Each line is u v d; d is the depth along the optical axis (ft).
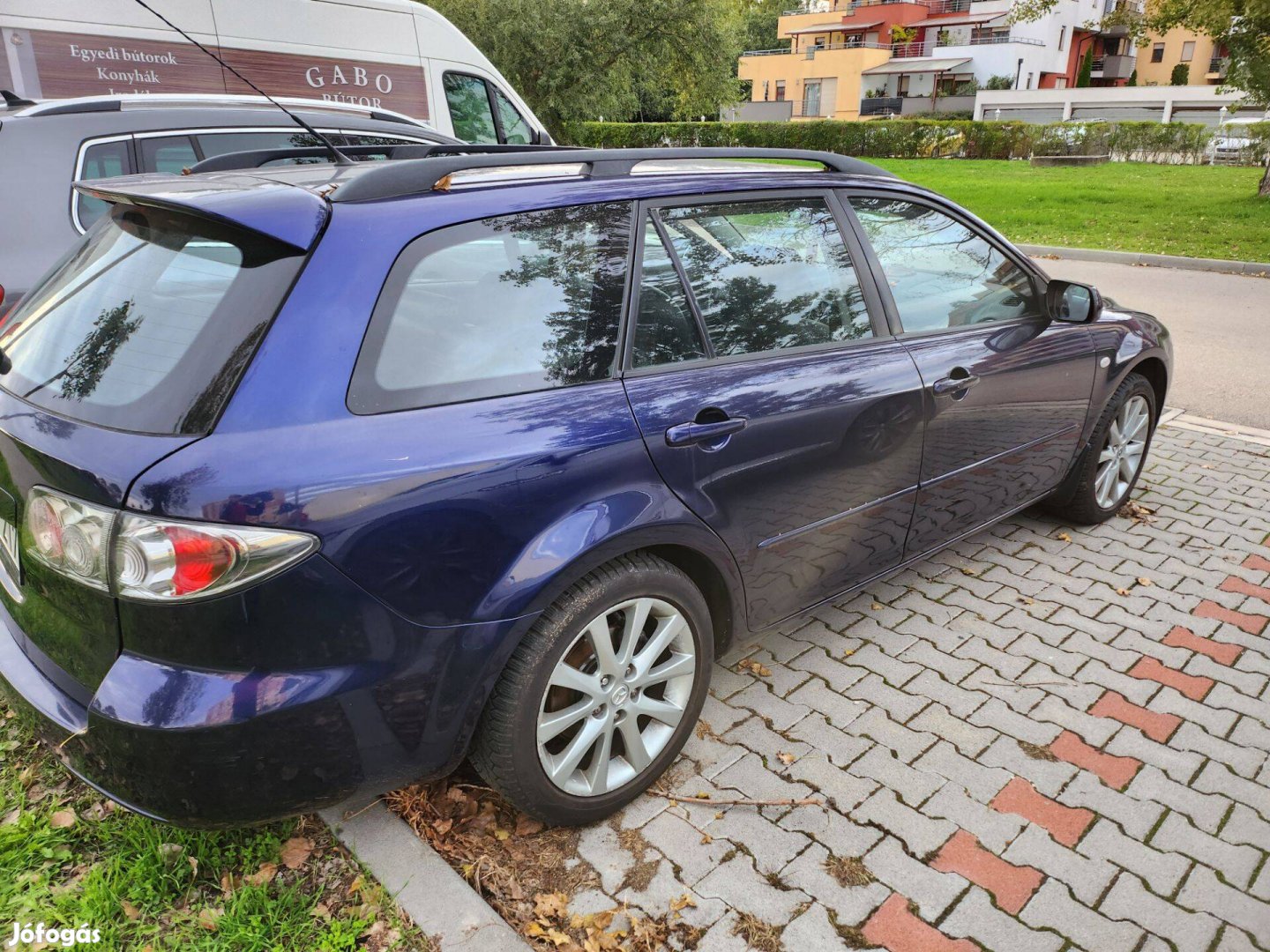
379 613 6.42
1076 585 12.99
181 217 7.11
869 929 7.30
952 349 10.89
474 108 31.96
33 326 7.79
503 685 7.29
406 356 6.76
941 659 11.13
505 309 7.36
